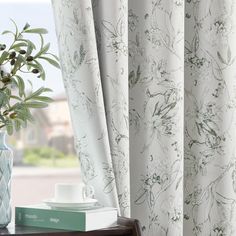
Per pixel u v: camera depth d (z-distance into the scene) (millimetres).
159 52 1619
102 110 1509
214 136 1675
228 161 1670
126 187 1548
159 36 1618
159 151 1616
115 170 1543
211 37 1679
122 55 1547
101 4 1555
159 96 1617
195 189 1681
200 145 1681
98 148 1512
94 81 1502
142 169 1623
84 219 1281
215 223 1667
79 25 1500
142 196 1620
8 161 1335
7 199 1334
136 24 1635
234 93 1680
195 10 1691
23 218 1362
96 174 1534
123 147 1546
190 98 1696
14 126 1396
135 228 1341
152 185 1615
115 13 1543
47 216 1327
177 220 1604
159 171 1613
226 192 1668
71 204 1322
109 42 1543
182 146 1617
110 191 1511
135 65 1633
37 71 1366
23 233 1246
